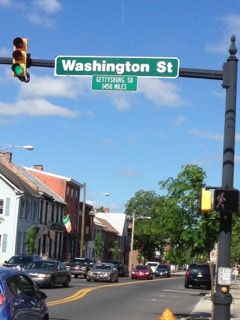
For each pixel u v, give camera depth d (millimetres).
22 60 13531
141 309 23328
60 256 67750
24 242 56938
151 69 13617
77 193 75250
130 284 43469
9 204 55125
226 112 13422
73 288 33906
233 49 13453
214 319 12789
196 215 19719
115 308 23125
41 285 32469
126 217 107812
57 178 70562
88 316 19531
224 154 13312
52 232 63750
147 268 58688
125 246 107500
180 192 20125
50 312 20078
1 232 54781
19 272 12203
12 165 63000
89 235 79750
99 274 45031
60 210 68312
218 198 12766
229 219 13039
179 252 20312
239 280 64000
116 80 13680
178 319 19375
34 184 62094
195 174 19953
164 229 20156
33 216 59594
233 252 42250
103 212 110625
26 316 11742
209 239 19625
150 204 109125
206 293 36562
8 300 11125
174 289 40094
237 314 22500
